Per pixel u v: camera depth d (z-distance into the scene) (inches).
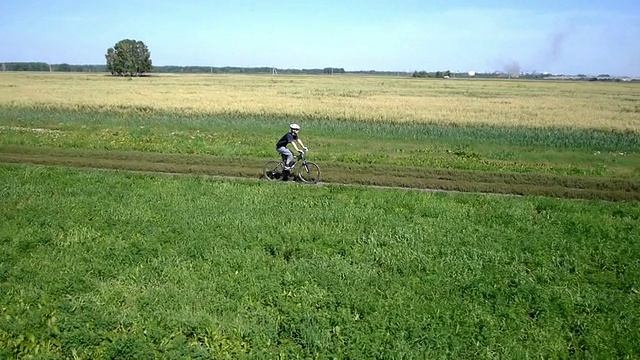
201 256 434.6
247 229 501.4
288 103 1859.0
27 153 890.7
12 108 1573.6
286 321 331.9
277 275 398.9
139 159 860.0
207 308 343.6
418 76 7726.4
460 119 1488.7
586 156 1027.3
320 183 745.6
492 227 536.4
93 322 317.4
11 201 573.6
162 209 564.1
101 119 1405.0
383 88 3267.7
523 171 851.4
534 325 340.8
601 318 348.2
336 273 406.6
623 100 2522.1
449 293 381.1
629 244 490.6
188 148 949.2
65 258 420.5
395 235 495.2
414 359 295.3
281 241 470.6
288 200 617.0
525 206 623.5
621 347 313.9
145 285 378.9
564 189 740.7
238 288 373.7
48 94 2107.5
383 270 422.6
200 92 2416.3
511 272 418.6
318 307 354.6
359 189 695.7
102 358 288.7
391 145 1103.0
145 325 318.3
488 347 311.0
